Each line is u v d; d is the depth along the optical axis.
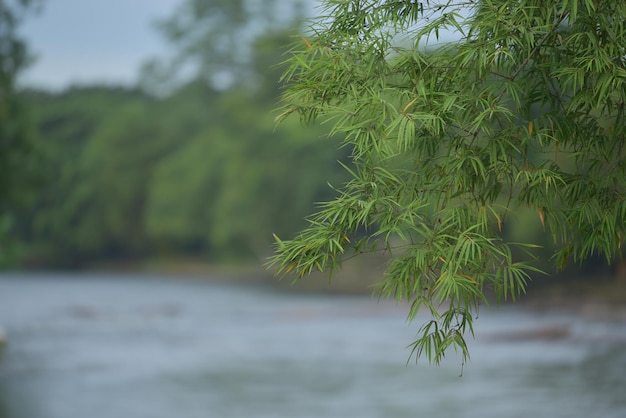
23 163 46.69
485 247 5.62
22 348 31.23
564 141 6.11
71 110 102.12
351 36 6.04
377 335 33.06
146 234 92.31
